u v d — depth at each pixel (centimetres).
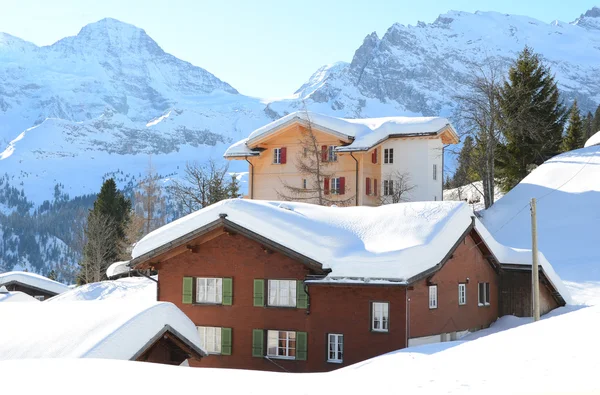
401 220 3053
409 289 2742
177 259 3231
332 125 5688
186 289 3186
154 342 2270
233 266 3103
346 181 5638
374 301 2781
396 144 5806
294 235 2973
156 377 1659
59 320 2300
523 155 6662
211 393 1465
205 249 3170
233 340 3070
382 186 5828
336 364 2842
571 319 1906
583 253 4494
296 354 2928
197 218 3212
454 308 3105
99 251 7112
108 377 1634
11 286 5856
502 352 1669
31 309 2464
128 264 3244
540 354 1555
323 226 3078
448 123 5756
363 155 5603
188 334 2391
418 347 2389
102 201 7769
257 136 5975
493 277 3550
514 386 1303
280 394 1455
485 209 5738
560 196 5450
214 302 3144
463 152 6128
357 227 3067
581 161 5991
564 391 1206
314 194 5759
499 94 6269
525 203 5538
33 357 2055
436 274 2941
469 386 1364
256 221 3044
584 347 1533
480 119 5909
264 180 6047
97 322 2220
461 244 3206
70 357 2020
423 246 2825
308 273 2928
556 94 6925
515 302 3566
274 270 3009
